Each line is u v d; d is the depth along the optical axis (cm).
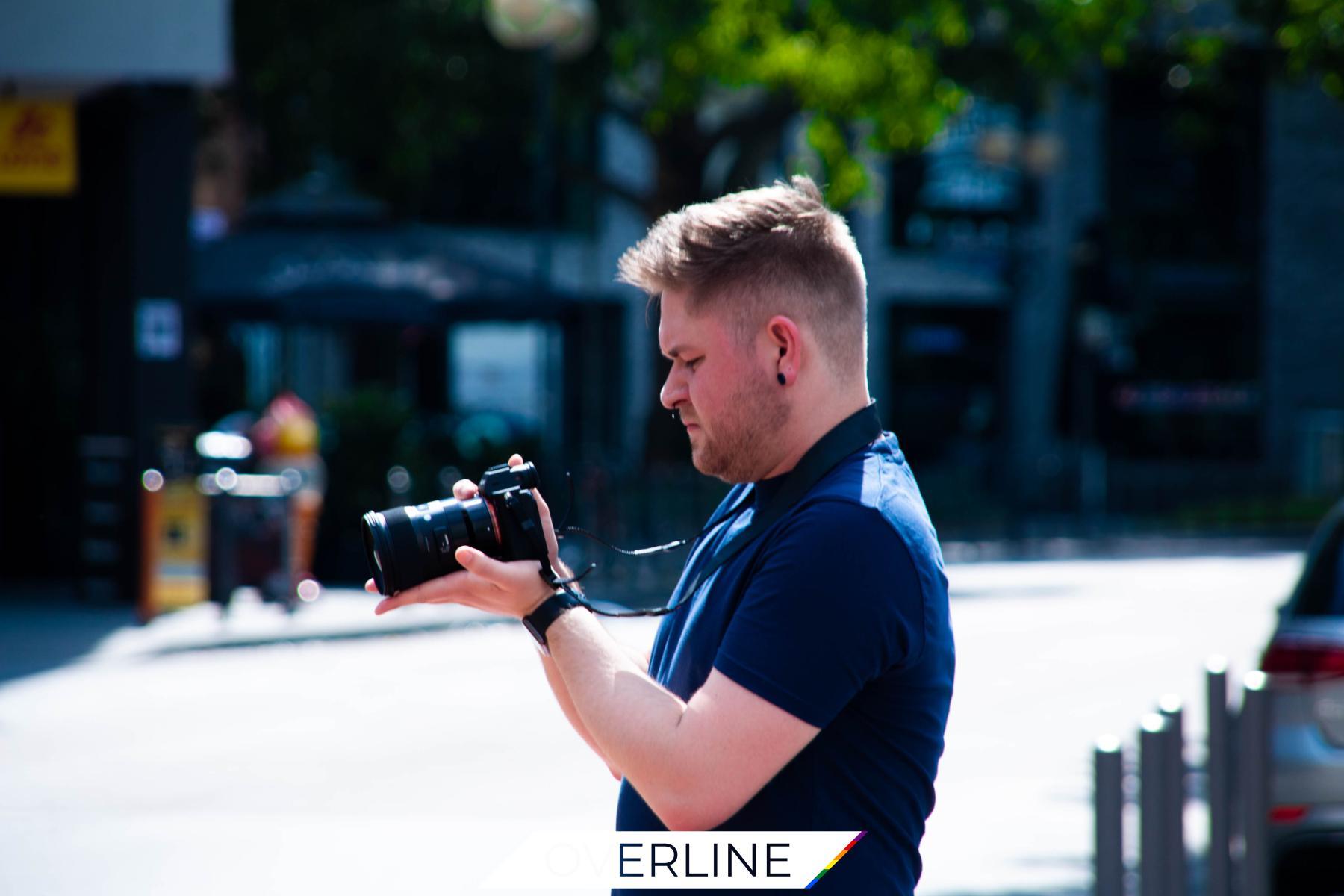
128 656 2630
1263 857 1149
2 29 3086
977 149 5506
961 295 6738
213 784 1761
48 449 3628
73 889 1352
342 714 2189
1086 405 6047
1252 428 6888
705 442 491
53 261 3594
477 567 470
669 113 4762
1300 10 2080
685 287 481
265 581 3089
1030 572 4381
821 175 5309
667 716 452
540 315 3872
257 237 4019
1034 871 1427
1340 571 1334
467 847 1484
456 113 4441
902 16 4156
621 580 3784
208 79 3216
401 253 3956
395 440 3734
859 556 453
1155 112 6825
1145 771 1030
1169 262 6825
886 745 468
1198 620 3344
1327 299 6938
